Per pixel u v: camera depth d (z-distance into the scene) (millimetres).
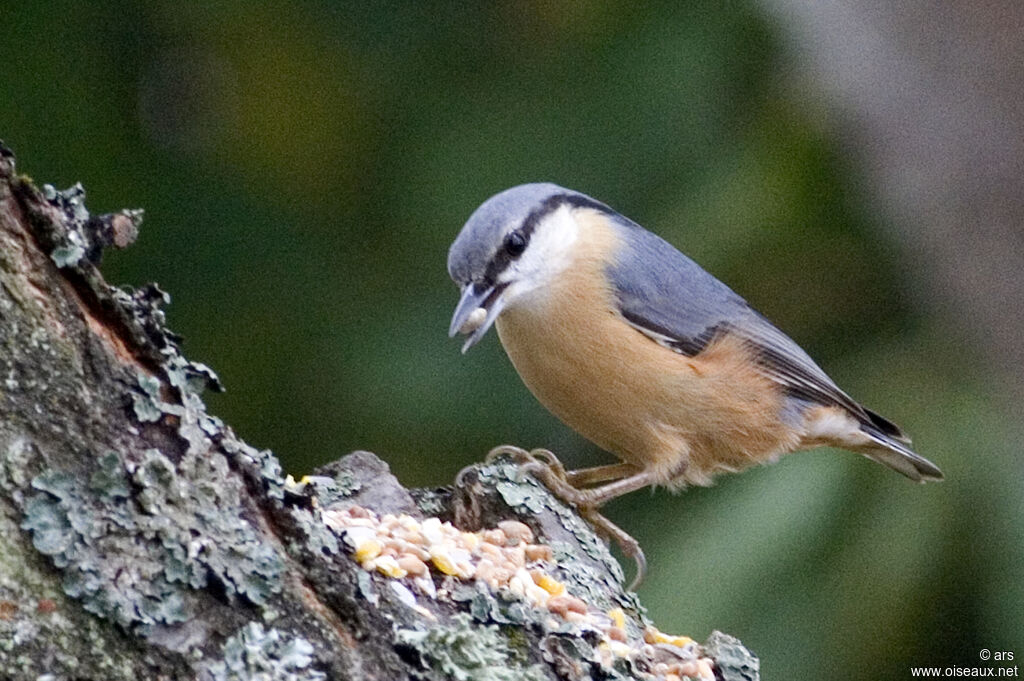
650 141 10211
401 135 10625
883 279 10156
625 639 4938
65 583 3615
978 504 8789
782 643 8586
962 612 8789
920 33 8219
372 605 4027
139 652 3648
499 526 5602
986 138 8195
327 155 10734
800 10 9000
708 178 10109
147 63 10586
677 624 8602
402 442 10094
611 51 10422
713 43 10211
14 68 10188
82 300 3867
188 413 3928
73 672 3564
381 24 10664
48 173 10156
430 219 10344
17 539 3615
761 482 9133
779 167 10086
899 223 8984
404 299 10281
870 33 8438
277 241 10508
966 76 8141
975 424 9008
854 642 8633
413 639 4012
